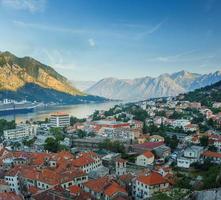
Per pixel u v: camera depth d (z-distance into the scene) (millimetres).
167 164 196500
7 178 155375
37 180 149250
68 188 137875
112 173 180750
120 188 135000
